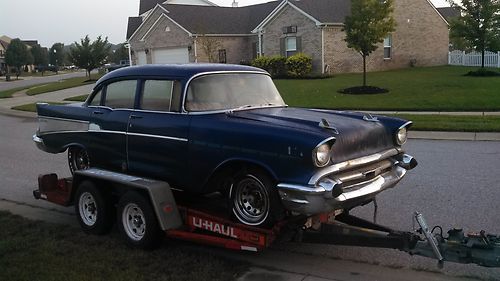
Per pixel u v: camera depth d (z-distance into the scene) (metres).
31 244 5.43
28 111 21.14
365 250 5.26
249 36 35.25
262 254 5.18
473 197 6.90
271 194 4.50
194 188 5.14
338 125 4.72
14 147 12.48
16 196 7.82
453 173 8.34
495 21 26.11
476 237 3.92
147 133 5.40
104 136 5.91
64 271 4.66
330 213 4.90
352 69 30.41
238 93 5.45
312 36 29.39
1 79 68.44
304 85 24.16
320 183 4.25
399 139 5.21
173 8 35.25
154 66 5.65
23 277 4.53
